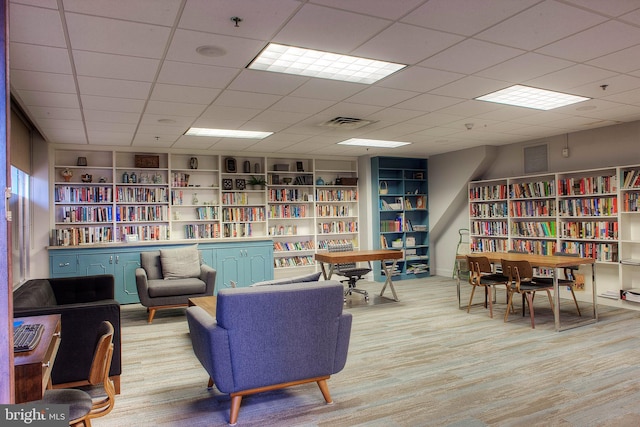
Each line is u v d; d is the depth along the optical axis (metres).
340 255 6.29
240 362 2.74
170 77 3.78
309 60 3.50
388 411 2.96
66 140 6.73
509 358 3.99
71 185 7.20
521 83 4.19
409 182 9.52
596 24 2.90
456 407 3.00
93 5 2.49
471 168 8.30
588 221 6.76
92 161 7.38
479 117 5.63
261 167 8.60
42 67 3.48
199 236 7.90
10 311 1.25
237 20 2.72
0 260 1.23
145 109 4.87
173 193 7.79
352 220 9.53
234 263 7.21
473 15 2.74
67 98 4.38
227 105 4.76
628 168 6.16
